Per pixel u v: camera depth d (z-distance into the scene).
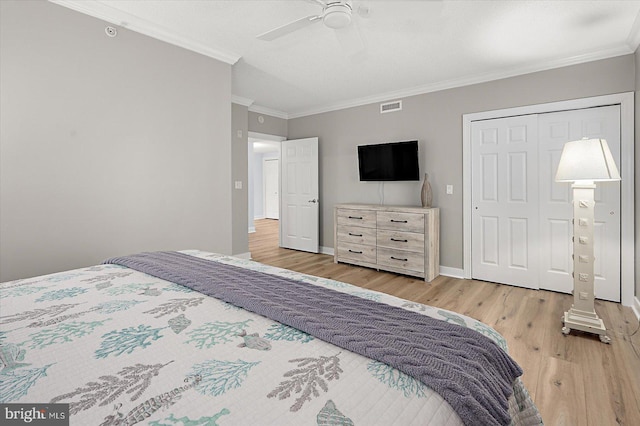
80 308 1.07
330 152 5.20
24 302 1.12
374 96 4.56
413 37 2.80
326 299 1.12
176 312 1.04
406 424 0.58
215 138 3.14
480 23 2.57
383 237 4.14
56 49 2.20
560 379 1.88
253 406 0.60
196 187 3.01
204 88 3.04
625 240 3.00
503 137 3.61
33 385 0.65
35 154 2.13
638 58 2.81
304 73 3.70
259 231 8.19
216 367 0.72
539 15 2.45
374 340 0.82
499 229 3.68
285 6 2.34
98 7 2.33
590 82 3.12
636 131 2.89
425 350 0.79
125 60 2.52
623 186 3.00
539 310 2.91
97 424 0.55
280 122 5.64
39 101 2.14
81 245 2.34
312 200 5.35
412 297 3.28
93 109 2.37
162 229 2.78
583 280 2.42
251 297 1.11
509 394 0.82
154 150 2.71
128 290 1.25
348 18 2.03
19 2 2.05
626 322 2.63
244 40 2.88
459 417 0.64
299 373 0.70
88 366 0.72
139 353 0.78
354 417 0.58
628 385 1.81
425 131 4.17
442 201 4.07
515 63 3.35
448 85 3.93
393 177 4.36
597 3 2.28
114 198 2.49
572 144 2.30
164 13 2.44
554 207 3.38
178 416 0.57
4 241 2.04
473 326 1.02
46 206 2.18
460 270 3.96
